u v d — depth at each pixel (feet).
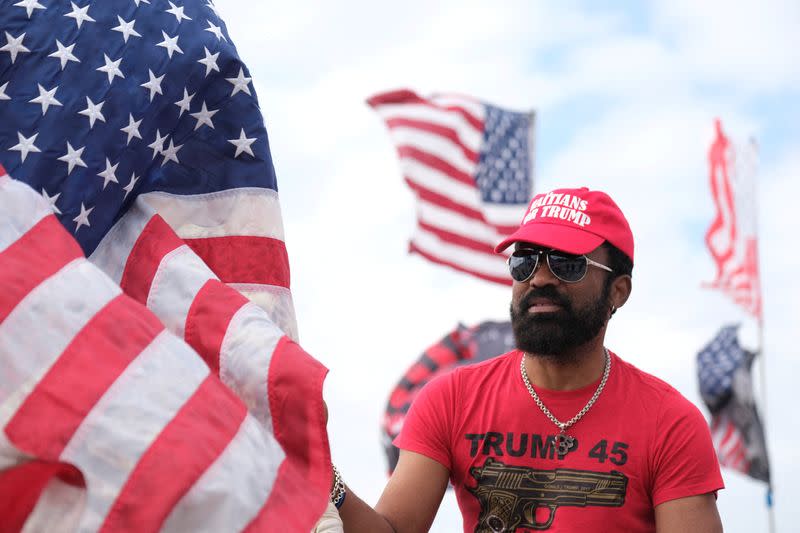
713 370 52.01
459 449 11.79
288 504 8.54
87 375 8.15
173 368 8.46
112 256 10.00
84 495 7.96
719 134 54.08
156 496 7.94
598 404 11.53
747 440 51.08
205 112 10.57
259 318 9.62
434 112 45.24
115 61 9.92
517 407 11.65
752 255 53.26
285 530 8.36
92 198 9.76
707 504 11.20
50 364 8.13
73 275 8.48
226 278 10.56
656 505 11.27
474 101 45.75
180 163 10.51
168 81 10.21
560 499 11.27
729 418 51.57
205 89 10.54
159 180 10.39
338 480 10.82
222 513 8.10
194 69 10.37
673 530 11.09
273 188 10.91
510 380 11.86
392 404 41.98
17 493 7.98
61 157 9.59
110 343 8.33
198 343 9.50
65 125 9.63
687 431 11.34
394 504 11.64
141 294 9.76
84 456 7.96
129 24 10.06
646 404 11.53
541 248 11.66
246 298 9.78
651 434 11.35
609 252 11.87
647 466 11.28
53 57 9.67
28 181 9.45
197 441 8.19
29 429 7.95
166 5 10.37
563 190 12.10
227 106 10.66
